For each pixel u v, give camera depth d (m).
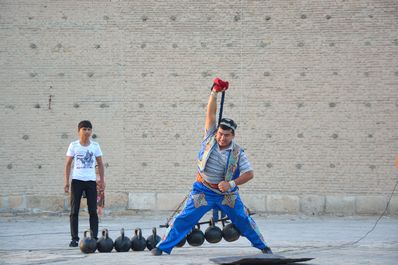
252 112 21.17
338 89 21.06
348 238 14.65
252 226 9.52
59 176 21.22
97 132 21.34
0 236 15.34
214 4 21.38
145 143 21.30
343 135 20.98
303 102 21.09
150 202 21.16
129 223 18.91
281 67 21.14
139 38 21.44
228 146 9.34
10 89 21.41
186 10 21.42
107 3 21.53
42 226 18.06
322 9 21.16
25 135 21.31
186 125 21.30
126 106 21.34
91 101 21.38
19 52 21.48
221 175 9.34
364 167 20.94
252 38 21.28
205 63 21.31
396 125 20.91
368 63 21.03
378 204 20.83
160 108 21.34
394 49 21.02
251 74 21.20
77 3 21.56
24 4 21.58
